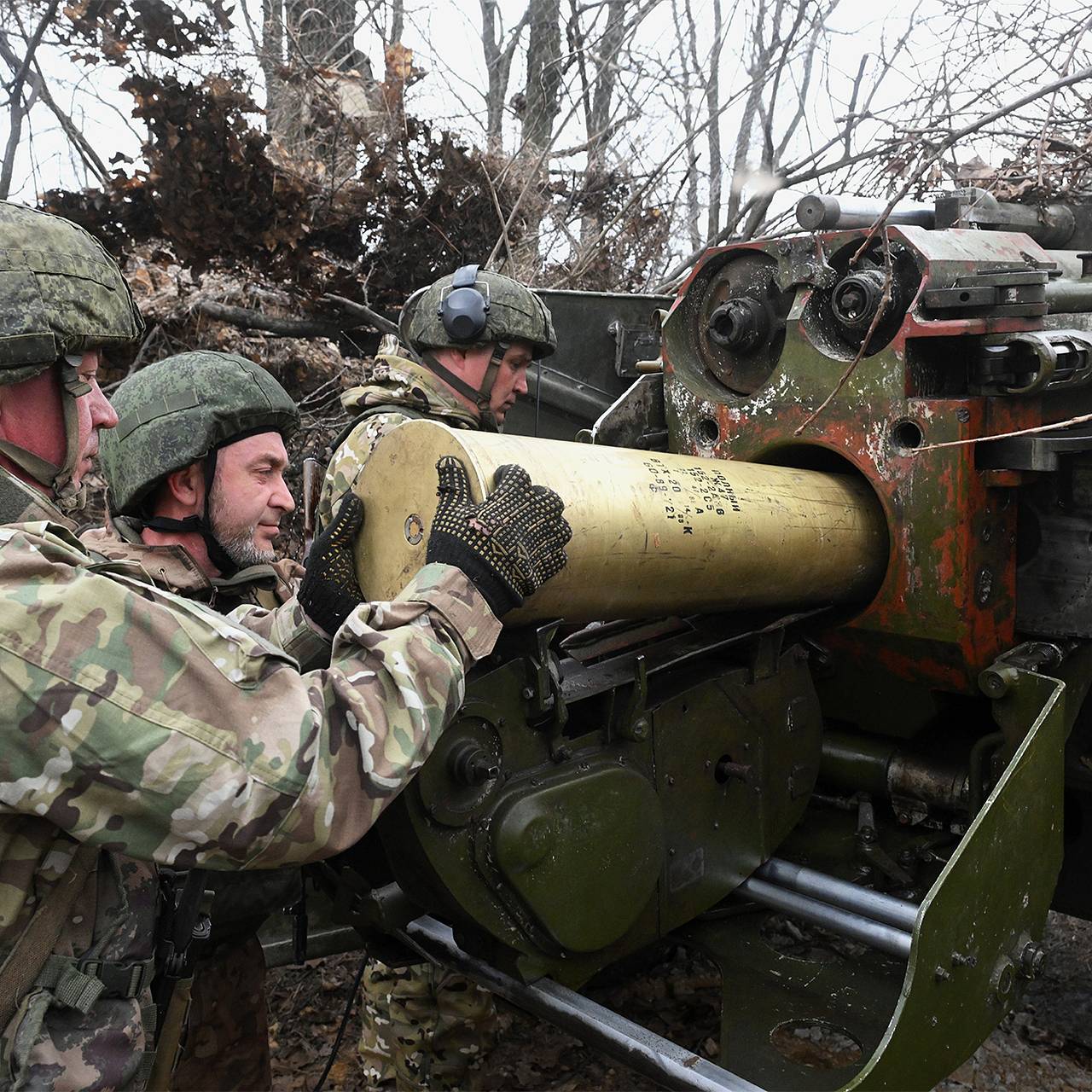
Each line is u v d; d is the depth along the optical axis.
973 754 2.52
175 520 2.19
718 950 2.45
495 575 1.59
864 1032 2.14
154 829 1.31
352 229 5.18
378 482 1.90
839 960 2.43
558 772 2.07
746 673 2.46
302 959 2.46
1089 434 2.43
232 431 2.16
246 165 4.64
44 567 1.29
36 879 1.38
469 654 1.56
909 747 2.78
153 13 4.59
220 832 1.31
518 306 2.95
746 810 2.46
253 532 2.23
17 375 1.37
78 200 4.66
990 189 3.37
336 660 1.50
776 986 2.32
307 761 1.35
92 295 1.45
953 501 2.38
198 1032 2.27
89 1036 1.43
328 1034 3.20
